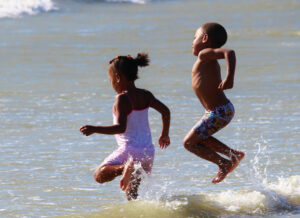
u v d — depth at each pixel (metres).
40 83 47.66
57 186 23.69
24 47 66.38
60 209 21.03
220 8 118.44
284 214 20.06
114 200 22.14
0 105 39.06
